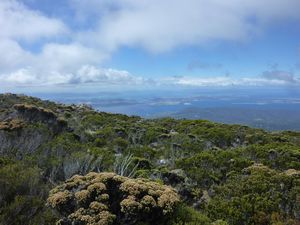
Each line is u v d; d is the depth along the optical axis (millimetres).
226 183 12727
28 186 9734
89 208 7855
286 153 16828
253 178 11883
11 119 19688
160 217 8297
